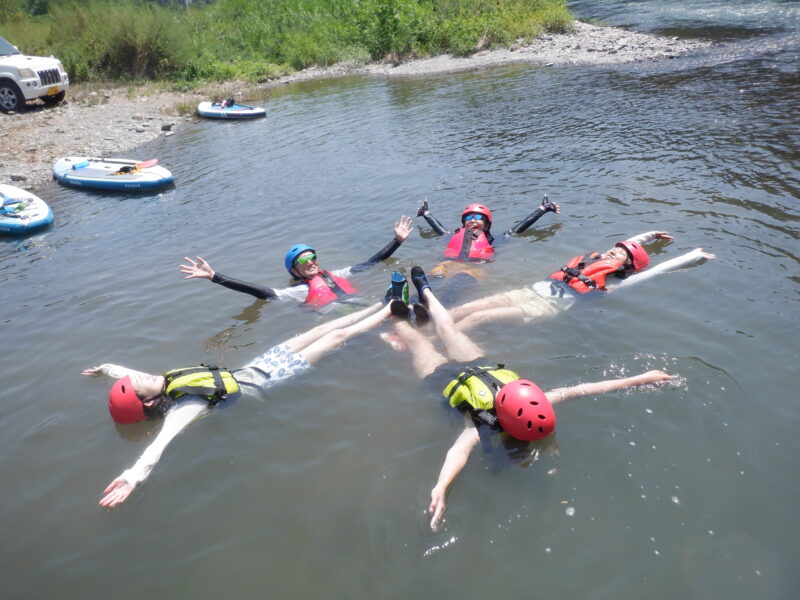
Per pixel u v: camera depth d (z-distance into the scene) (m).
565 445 3.99
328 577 3.24
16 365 5.71
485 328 5.59
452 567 3.22
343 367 5.21
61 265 8.27
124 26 22.94
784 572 3.01
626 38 21.58
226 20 30.98
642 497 3.54
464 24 24.33
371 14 26.36
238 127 16.36
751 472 3.64
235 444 4.38
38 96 17.66
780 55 16.34
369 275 7.05
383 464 4.02
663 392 4.39
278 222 9.07
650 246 6.89
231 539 3.55
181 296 6.88
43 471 4.29
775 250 6.36
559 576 3.11
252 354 5.62
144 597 3.24
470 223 7.34
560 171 9.73
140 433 4.64
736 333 5.02
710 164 9.21
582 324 5.48
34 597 3.30
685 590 2.96
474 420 4.27
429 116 14.81
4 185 11.13
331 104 17.94
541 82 17.17
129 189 11.62
